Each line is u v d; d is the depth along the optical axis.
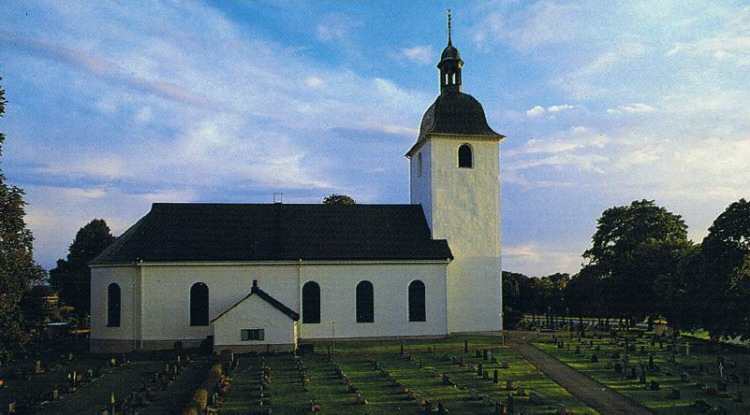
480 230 55.50
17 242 38.19
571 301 83.62
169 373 39.62
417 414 30.33
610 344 53.34
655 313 65.88
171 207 53.41
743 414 30.95
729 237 47.44
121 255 49.03
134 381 38.62
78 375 40.44
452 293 54.38
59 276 82.50
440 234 54.69
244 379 37.84
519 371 40.47
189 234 51.12
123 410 31.45
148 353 46.41
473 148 56.19
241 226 52.72
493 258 55.44
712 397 34.25
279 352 45.94
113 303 49.31
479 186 55.91
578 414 30.78
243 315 46.38
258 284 50.12
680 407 32.22
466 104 57.16
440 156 55.44
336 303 51.16
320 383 36.78
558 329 70.81
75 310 80.75
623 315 68.94
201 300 49.38
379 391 34.84
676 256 63.44
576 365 42.50
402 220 56.09
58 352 51.06
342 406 31.69
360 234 53.88
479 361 43.44
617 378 38.66
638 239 71.75
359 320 51.41
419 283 52.59
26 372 41.69
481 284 54.94
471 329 54.38
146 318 48.56
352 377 38.34
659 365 43.41
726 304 47.22
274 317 46.56
